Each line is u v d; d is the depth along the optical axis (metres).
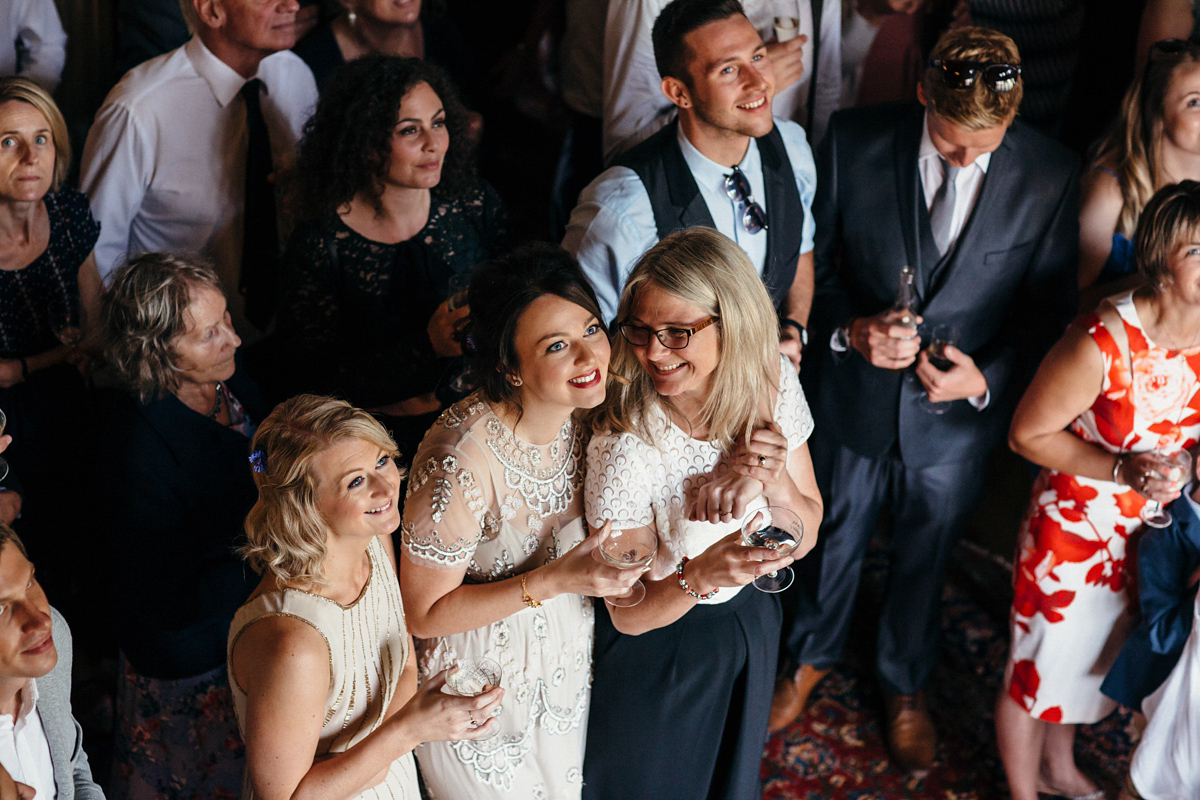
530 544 2.16
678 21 2.65
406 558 2.07
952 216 2.91
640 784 2.41
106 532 2.45
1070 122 4.36
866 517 3.27
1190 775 2.72
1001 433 3.15
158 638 2.46
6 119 2.68
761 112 2.67
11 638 1.52
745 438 2.17
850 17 3.86
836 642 3.39
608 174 2.84
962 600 3.89
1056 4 3.81
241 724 1.93
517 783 2.26
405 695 2.12
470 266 3.15
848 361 3.10
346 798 1.82
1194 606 2.63
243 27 3.19
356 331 3.04
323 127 2.88
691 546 2.22
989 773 3.24
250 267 3.54
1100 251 3.27
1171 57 3.04
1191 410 2.63
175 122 3.29
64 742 1.80
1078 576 2.82
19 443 2.91
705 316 2.02
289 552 1.80
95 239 3.10
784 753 3.30
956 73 2.61
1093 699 2.94
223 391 2.69
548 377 1.92
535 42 5.21
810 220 3.06
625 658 2.31
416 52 4.02
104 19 3.88
